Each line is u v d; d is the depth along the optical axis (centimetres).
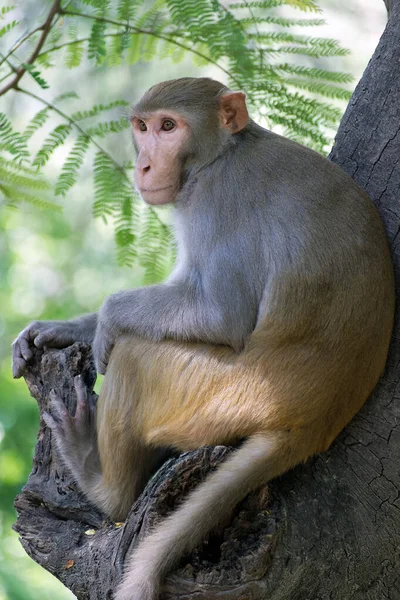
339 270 962
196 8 1205
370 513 966
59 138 1227
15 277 2575
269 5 1246
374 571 963
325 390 959
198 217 1042
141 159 1091
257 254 998
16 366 1201
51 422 1108
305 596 925
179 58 1281
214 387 995
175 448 1034
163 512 909
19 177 1239
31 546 1017
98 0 1256
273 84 1221
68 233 2497
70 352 1154
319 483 966
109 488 1053
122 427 1046
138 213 1238
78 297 2556
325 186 994
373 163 1047
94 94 1789
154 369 1030
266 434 952
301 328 964
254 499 907
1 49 1362
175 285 1063
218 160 1055
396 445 980
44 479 1091
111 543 962
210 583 863
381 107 1050
